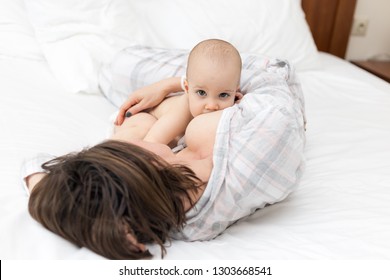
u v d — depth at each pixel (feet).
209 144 2.31
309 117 3.83
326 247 2.09
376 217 2.35
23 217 2.07
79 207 1.83
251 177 2.15
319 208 2.48
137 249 1.94
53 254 1.89
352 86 4.67
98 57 4.00
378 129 3.61
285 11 4.87
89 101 3.72
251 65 3.26
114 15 4.14
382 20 6.39
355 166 3.00
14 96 3.46
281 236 2.21
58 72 3.89
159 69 3.43
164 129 2.65
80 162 1.91
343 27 6.11
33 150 2.73
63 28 4.01
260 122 2.19
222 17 4.62
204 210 2.15
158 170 1.95
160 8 4.59
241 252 2.07
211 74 2.44
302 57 4.92
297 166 2.28
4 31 4.20
